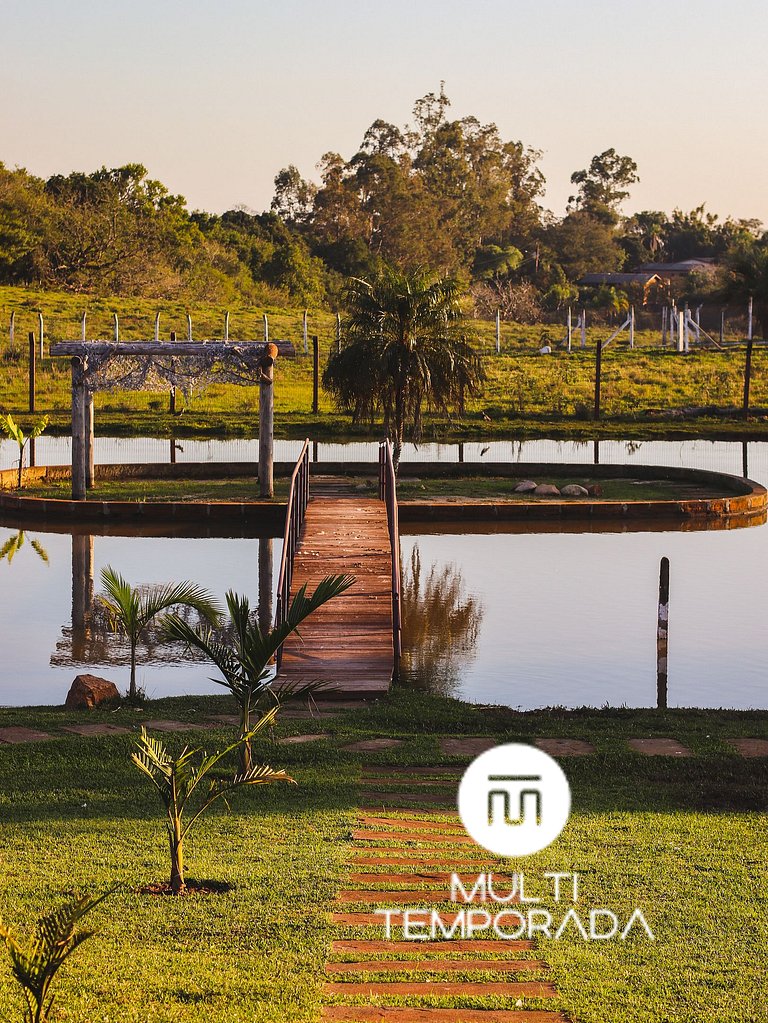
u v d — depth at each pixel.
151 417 40.09
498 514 24.17
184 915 6.23
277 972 5.50
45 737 10.47
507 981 5.47
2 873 6.87
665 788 9.21
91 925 6.05
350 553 17.16
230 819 8.20
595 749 10.35
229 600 9.12
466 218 121.31
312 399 45.12
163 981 5.36
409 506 24.06
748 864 7.28
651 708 12.19
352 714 11.67
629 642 15.32
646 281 107.69
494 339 65.88
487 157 126.69
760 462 32.41
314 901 6.48
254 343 25.34
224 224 103.06
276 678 12.90
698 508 24.53
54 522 23.66
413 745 10.46
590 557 20.73
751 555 20.92
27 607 16.97
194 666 14.26
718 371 51.06
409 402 29.78
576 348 62.09
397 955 5.76
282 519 23.77
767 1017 5.08
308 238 109.88
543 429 39.09
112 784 9.06
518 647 15.09
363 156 117.69
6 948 5.64
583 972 5.55
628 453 34.41
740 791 9.05
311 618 14.70
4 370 47.25
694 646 15.16
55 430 38.19
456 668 14.13
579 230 123.25
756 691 13.29
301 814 8.38
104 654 14.74
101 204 82.00
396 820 8.26
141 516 23.83
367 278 30.09
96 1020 4.92
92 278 76.06
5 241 74.12
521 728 11.23
